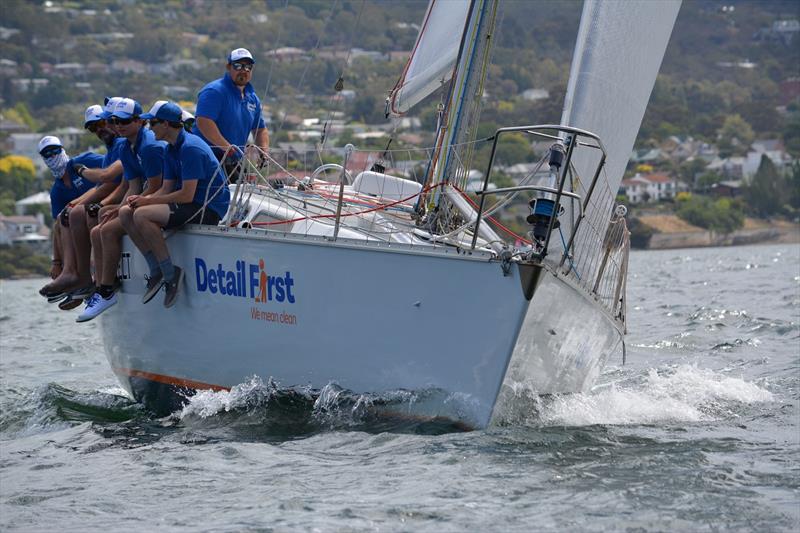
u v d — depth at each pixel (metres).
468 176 15.85
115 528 10.34
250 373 15.04
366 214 16.00
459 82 15.43
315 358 14.28
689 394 16.86
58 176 18.02
